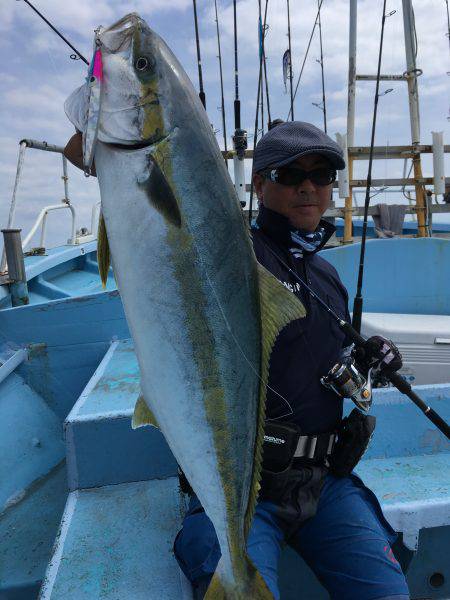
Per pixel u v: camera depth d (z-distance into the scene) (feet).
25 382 11.43
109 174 4.17
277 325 4.74
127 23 4.24
